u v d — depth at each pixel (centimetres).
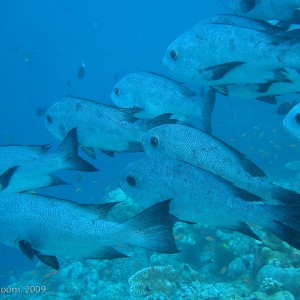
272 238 142
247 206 67
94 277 209
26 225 78
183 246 190
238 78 85
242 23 87
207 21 93
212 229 188
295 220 63
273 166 403
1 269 482
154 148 85
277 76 81
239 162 73
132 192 83
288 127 87
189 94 114
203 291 133
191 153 80
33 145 110
